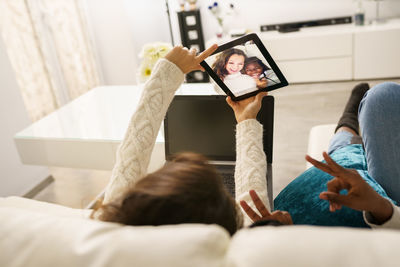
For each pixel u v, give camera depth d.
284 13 4.52
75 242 0.30
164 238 0.28
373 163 1.21
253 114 0.93
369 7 4.26
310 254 0.24
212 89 1.96
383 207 0.84
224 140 1.48
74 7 4.00
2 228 0.33
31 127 2.12
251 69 1.02
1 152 2.59
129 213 0.44
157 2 4.77
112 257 0.28
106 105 2.23
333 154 1.50
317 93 3.94
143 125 0.76
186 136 1.52
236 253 0.27
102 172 2.96
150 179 0.47
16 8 3.27
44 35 3.67
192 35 4.67
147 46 1.81
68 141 1.92
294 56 4.21
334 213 1.13
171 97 0.83
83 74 4.17
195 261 0.27
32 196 2.77
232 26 4.72
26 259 0.30
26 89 3.39
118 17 4.29
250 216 0.69
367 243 0.24
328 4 4.37
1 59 2.58
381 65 4.06
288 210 1.24
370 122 1.19
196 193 0.44
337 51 4.10
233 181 1.39
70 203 2.63
